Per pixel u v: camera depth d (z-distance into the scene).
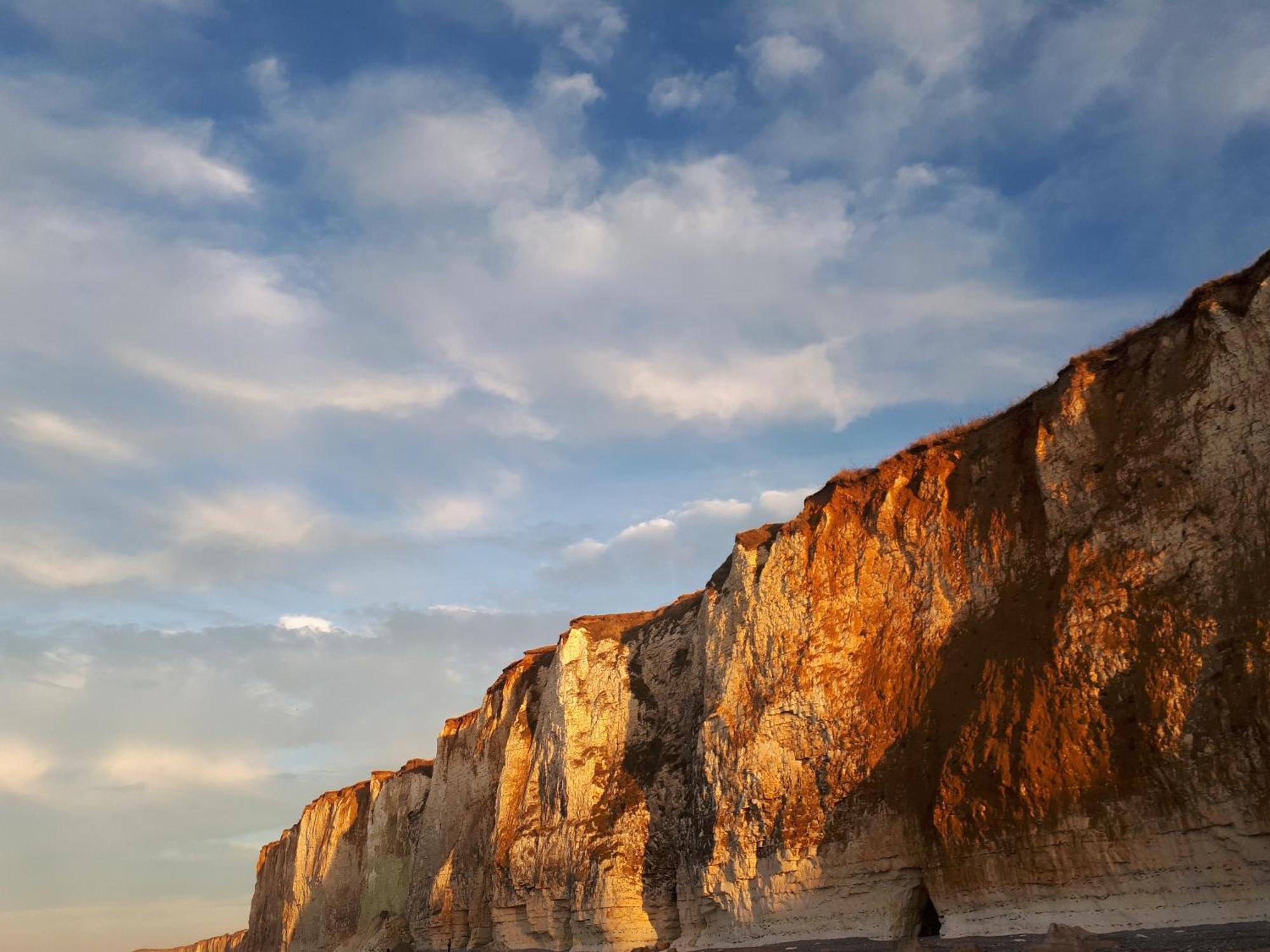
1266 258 24.97
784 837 32.16
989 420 33.41
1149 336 27.88
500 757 60.66
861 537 34.94
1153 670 23.11
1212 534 23.59
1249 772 20.44
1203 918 20.73
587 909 42.12
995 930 24.66
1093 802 23.19
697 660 45.72
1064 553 27.30
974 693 27.86
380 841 82.12
